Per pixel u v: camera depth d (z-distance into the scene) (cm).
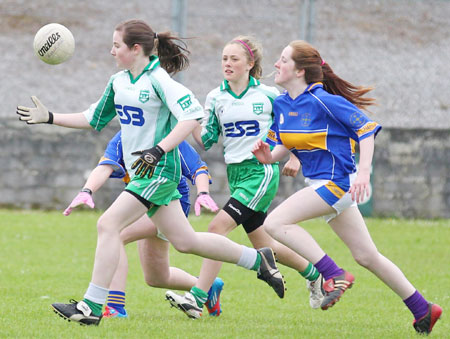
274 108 1479
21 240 2806
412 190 3694
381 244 2942
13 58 3962
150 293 1977
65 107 3866
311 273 1673
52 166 3569
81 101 3897
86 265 2364
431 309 1441
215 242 1484
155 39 1505
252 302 1884
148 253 1622
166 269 1652
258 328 1470
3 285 1981
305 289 2102
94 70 3991
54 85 3916
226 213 1716
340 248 2839
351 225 1443
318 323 1590
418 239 3048
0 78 3881
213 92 1798
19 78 3903
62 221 3303
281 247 1658
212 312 1667
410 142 3681
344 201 1414
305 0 3794
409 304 1451
